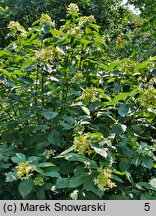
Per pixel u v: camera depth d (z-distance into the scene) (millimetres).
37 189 2268
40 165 2232
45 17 2994
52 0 7645
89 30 3074
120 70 2822
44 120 2895
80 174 2229
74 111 2795
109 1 8062
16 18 7617
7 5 8047
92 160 2275
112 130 2514
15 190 2414
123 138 2584
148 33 5695
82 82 3070
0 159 2381
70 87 2902
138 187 2371
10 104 2816
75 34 2898
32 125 2896
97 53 3326
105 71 3184
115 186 2268
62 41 2953
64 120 2770
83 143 2213
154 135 3084
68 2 7641
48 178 2336
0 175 2512
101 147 2283
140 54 4629
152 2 6234
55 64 3045
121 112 2469
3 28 7578
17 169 2178
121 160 2557
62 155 2363
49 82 2977
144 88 2824
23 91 2959
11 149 2584
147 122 2895
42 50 2633
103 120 2812
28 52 3129
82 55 3215
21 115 2906
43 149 2744
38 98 2910
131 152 2471
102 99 2998
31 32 3064
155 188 2365
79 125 2549
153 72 2768
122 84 2809
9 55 2980
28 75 2908
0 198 2447
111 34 7031
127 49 4902
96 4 7887
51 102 2855
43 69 2709
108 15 7965
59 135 2588
